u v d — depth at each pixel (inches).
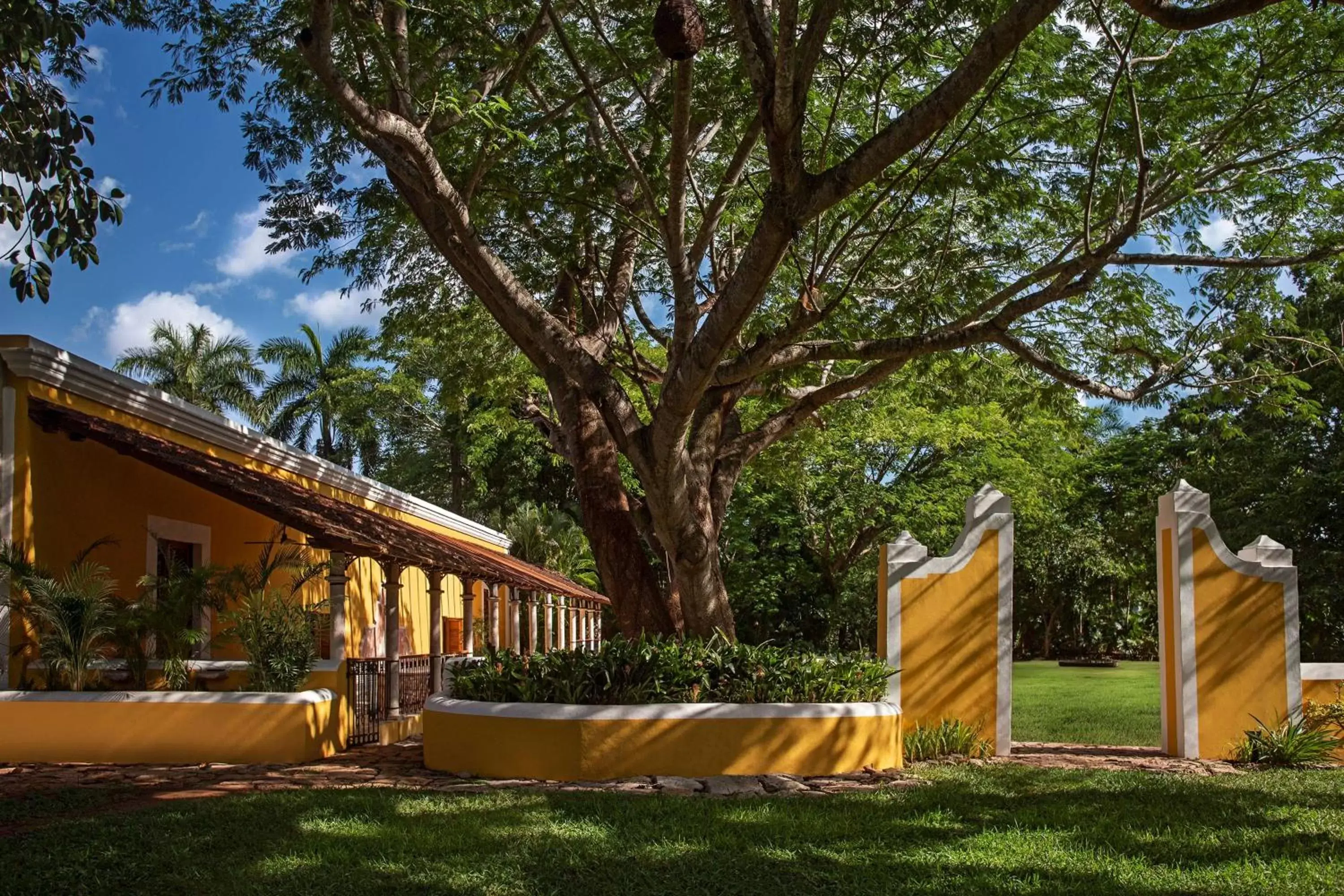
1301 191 521.3
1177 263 455.5
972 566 501.7
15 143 374.0
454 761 415.8
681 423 434.3
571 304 588.7
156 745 438.0
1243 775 430.3
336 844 280.7
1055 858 275.4
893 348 446.9
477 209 486.6
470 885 247.6
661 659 426.3
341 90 360.2
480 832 295.9
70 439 490.6
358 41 441.4
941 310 538.9
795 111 337.7
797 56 391.9
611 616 1569.9
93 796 347.6
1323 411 1055.6
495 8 463.5
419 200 482.3
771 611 1540.4
